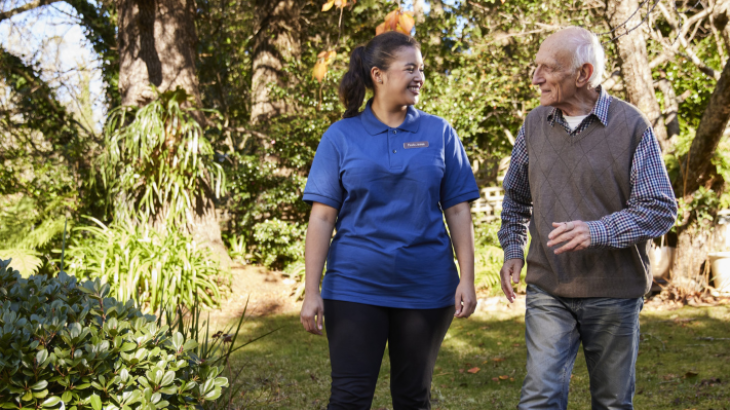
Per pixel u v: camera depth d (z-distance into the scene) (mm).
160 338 2045
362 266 1871
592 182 1853
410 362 1902
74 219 8336
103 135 9672
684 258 6500
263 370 3945
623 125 1830
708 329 4770
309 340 4938
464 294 1910
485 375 3795
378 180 1877
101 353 1830
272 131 8602
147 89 7363
